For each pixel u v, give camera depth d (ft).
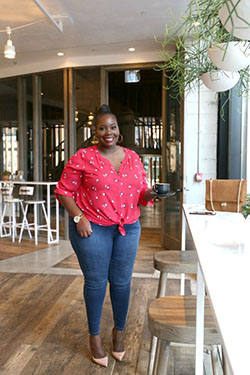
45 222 22.62
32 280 13.08
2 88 24.20
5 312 10.29
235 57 5.21
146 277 13.41
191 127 15.78
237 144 13.23
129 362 7.79
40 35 16.53
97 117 7.47
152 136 33.17
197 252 4.77
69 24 15.17
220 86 7.09
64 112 20.66
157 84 32.09
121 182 7.25
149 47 18.19
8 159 24.59
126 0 12.87
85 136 20.58
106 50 18.75
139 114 33.06
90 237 7.28
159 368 4.99
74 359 7.86
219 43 5.33
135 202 7.55
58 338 8.79
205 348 7.97
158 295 7.45
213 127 15.62
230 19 4.03
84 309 10.50
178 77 8.45
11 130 24.22
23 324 9.53
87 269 7.49
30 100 22.72
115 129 7.34
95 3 13.14
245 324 2.62
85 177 7.28
